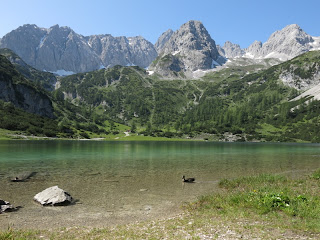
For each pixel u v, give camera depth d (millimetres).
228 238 12078
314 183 27203
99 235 13328
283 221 14859
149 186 28031
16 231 14320
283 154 80188
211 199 21109
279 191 22484
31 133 165375
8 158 56031
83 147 101312
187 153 79750
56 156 61906
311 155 76312
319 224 13836
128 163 49812
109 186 27734
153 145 134250
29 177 32688
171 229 14016
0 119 162875
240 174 37406
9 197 22516
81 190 25672
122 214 18219
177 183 29875
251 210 17594
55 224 16016
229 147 122438
